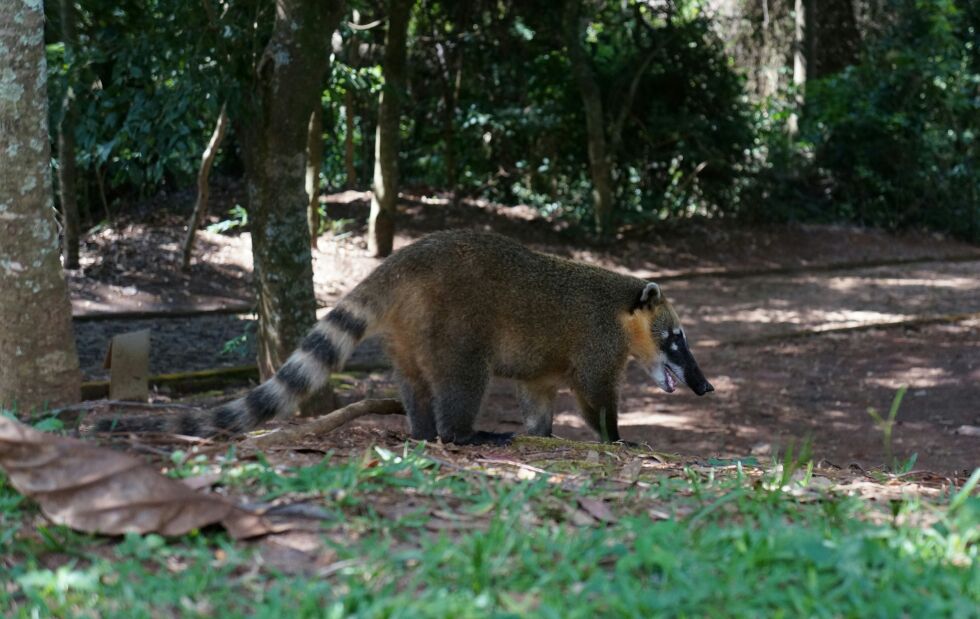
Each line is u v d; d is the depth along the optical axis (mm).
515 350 5766
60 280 5207
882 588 2832
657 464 4879
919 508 3762
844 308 14141
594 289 5945
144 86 8461
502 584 2906
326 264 14328
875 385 10750
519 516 3461
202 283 13422
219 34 7898
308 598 2768
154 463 3924
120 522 3197
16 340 5090
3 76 4938
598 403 6016
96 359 10547
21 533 3287
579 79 16281
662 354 6195
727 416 9664
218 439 4805
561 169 17641
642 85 17375
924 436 9039
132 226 14555
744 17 20906
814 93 19375
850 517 3572
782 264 16812
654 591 2848
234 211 14109
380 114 14328
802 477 4574
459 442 5539
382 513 3482
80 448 3324
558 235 16781
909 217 19328
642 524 3326
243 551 3146
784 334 12602
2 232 5012
